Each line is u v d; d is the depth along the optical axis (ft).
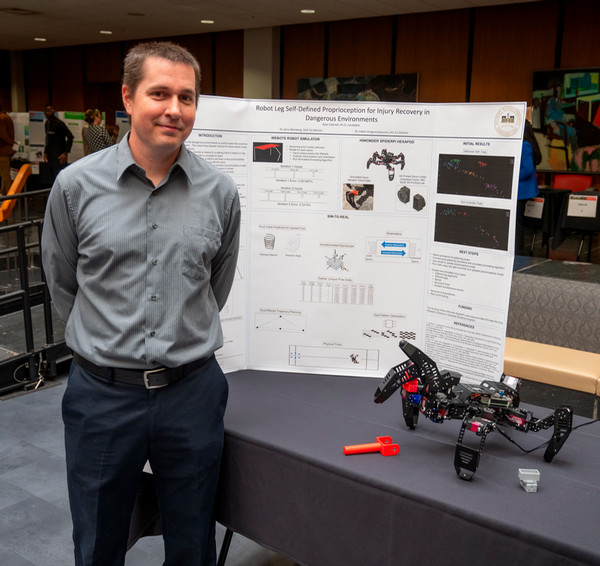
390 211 6.82
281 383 7.12
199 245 5.25
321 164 6.87
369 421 6.23
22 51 53.52
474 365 6.61
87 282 5.17
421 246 6.81
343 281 7.08
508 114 6.09
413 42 34.35
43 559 7.65
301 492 5.50
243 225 7.08
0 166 37.70
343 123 6.75
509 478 5.17
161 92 4.82
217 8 33.01
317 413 6.37
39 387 13.56
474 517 4.58
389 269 6.95
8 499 8.98
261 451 5.70
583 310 11.30
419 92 34.58
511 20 30.99
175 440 5.27
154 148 4.96
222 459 5.98
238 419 6.15
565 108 29.48
